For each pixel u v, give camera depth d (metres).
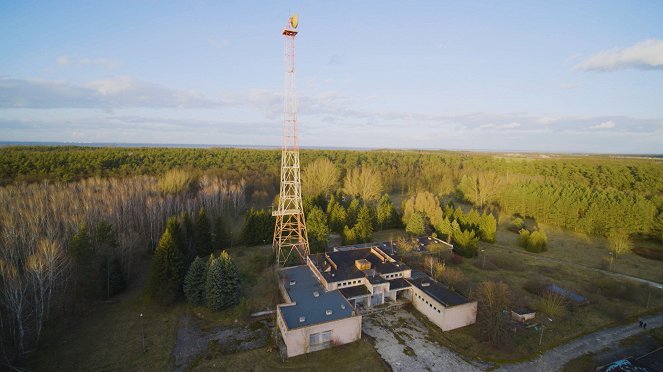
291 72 64.75
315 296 52.25
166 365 41.00
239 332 47.75
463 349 45.22
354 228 83.75
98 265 56.44
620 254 82.06
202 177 118.00
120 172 114.12
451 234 82.88
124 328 48.12
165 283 53.03
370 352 44.16
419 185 145.38
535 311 53.56
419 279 58.72
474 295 56.09
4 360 40.09
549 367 42.28
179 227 68.06
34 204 70.81
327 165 131.25
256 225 80.12
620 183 133.62
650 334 49.34
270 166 147.25
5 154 116.06
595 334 49.09
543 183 122.88
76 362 41.03
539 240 82.69
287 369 40.81
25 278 48.84
